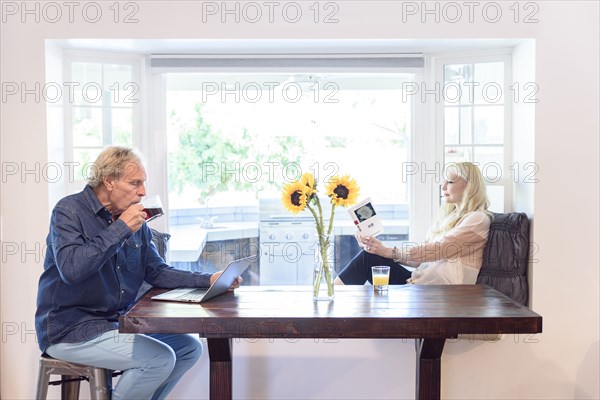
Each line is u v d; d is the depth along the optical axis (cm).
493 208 365
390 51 362
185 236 441
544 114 330
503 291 330
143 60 362
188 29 330
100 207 269
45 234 329
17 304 332
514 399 344
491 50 357
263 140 582
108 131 361
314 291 271
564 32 329
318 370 351
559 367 339
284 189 273
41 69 326
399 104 535
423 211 377
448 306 258
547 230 333
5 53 325
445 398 346
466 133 367
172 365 269
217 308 255
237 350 349
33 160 328
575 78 330
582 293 335
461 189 344
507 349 342
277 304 263
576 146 331
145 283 327
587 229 333
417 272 346
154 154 369
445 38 332
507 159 360
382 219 492
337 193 271
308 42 338
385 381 350
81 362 267
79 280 251
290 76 414
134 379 264
